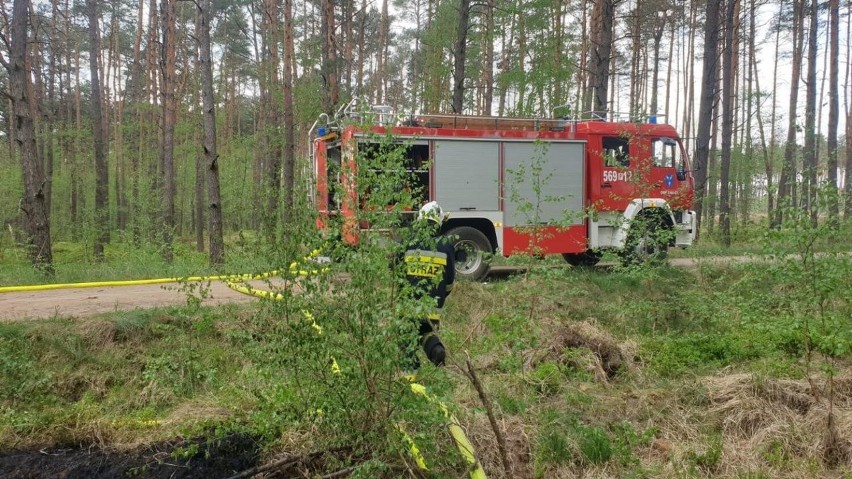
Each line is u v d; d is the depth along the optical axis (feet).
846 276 14.49
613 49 80.59
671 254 40.73
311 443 13.29
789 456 13.97
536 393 16.97
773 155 74.43
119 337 20.53
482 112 73.72
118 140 95.14
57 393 18.06
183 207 84.64
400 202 11.19
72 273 34.22
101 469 13.92
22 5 34.73
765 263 20.06
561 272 22.27
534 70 49.42
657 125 35.83
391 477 11.85
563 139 33.76
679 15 83.61
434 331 13.10
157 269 35.01
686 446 14.33
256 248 11.78
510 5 49.39
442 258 13.10
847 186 65.05
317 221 10.87
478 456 13.23
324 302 10.83
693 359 19.72
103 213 59.21
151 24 79.00
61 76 109.09
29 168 35.32
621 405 16.39
